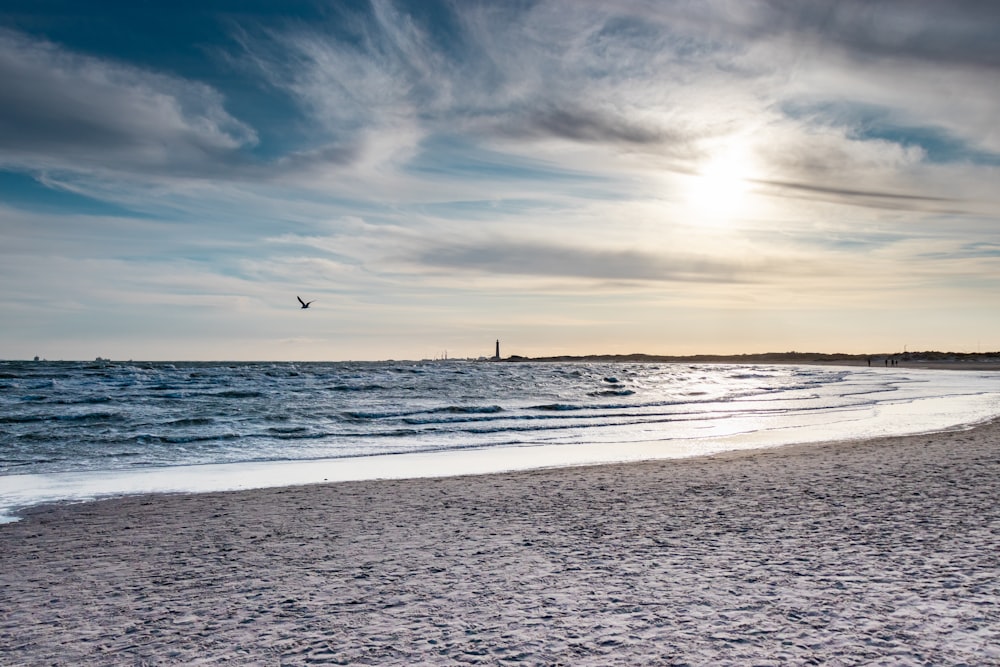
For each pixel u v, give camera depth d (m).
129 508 12.37
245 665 5.07
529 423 29.41
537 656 5.02
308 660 5.12
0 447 21.14
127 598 6.92
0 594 7.20
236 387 50.59
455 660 5.00
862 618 5.55
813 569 7.01
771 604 5.98
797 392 56.19
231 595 6.89
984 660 4.68
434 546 8.75
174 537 9.85
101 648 5.55
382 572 7.56
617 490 12.76
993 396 45.53
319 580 7.34
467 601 6.40
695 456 18.84
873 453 17.03
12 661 5.32
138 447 21.61
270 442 23.05
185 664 5.15
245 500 12.93
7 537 10.08
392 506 11.88
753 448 20.50
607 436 24.84
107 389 46.00
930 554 7.44
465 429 26.98
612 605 6.12
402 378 69.38
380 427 27.33
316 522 10.65
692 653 4.96
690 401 44.44
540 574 7.23
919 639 5.08
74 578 7.77
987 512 9.62
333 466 18.12
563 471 15.92
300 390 48.81
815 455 17.23
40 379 55.47
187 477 16.39
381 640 5.47
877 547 7.81
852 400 44.47
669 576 6.96
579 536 9.02
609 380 77.50
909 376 94.00
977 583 6.38
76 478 16.31
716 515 10.09
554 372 106.69
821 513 9.92
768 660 4.79
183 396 41.78
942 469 13.77
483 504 11.77
